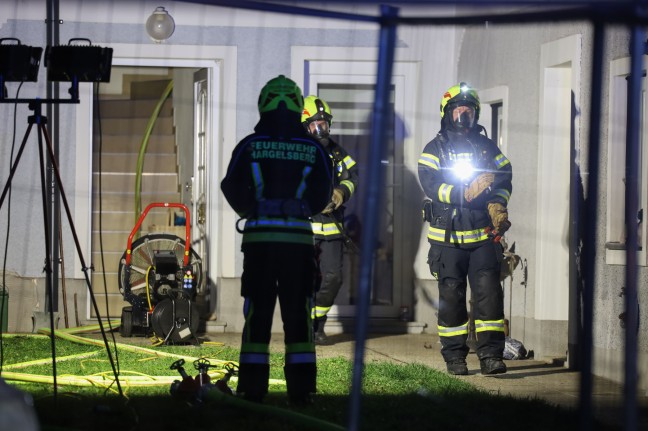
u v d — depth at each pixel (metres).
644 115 13.79
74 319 19.84
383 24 8.68
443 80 20.20
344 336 19.97
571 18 8.56
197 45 20.30
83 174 20.02
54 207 19.67
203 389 11.27
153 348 17.00
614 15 8.47
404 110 20.45
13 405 7.07
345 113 20.67
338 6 10.87
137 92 25.67
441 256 15.16
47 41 19.56
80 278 19.92
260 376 11.16
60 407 10.92
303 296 11.29
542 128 16.69
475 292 15.14
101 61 11.05
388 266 20.64
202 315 20.73
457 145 15.21
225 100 20.38
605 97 14.78
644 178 13.88
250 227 11.24
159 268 18.05
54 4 19.73
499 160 15.31
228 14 20.36
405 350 17.91
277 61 20.47
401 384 13.18
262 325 11.20
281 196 11.23
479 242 15.02
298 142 11.36
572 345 15.76
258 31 20.41
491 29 18.59
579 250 15.70
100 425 10.05
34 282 19.75
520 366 16.09
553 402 12.46
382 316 20.64
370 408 11.31
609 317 14.64
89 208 19.98
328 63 20.66
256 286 11.21
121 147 25.30
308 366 11.32
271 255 11.14
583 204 15.59
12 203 19.70
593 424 10.80
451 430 10.38
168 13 20.17
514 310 17.72
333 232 18.16
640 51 8.56
